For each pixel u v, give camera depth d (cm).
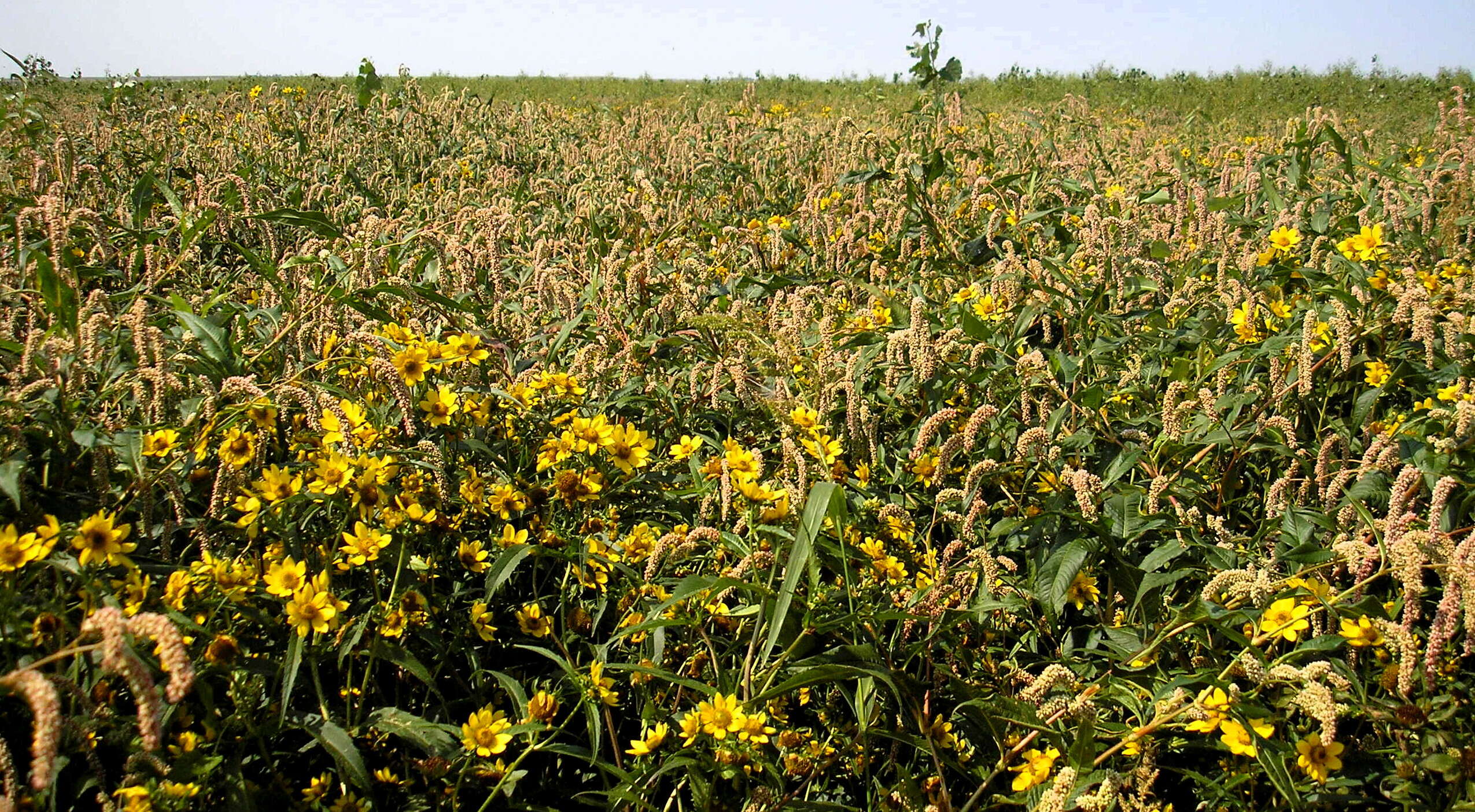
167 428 267
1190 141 1401
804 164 952
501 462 324
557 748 226
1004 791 240
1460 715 235
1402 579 212
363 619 232
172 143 988
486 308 453
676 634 271
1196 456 339
